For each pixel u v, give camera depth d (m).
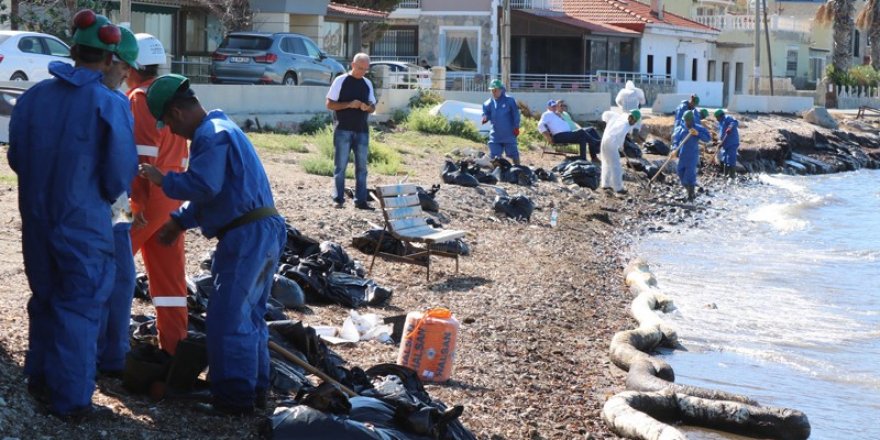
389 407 6.27
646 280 13.71
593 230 18.50
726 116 28.91
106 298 5.91
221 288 6.23
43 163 5.71
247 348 6.28
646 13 55.16
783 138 35.09
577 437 7.56
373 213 15.12
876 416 8.88
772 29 66.31
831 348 11.08
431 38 48.38
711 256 16.89
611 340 10.52
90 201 5.77
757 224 21.03
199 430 6.11
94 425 5.90
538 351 9.81
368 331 9.15
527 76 47.69
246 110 24.62
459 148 25.39
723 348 10.87
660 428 7.51
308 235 13.17
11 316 7.83
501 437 7.26
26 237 5.81
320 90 26.64
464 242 14.94
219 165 6.10
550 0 49.88
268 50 29.09
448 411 6.29
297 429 5.84
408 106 30.12
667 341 10.80
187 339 6.52
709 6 68.56
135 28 33.09
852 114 48.19
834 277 15.27
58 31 27.22
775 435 8.18
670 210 22.06
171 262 6.85
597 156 26.09
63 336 5.78
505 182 21.50
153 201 6.72
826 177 32.81
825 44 75.50
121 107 5.84
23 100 5.82
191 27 35.25
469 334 10.05
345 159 15.34
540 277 13.38
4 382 6.05
